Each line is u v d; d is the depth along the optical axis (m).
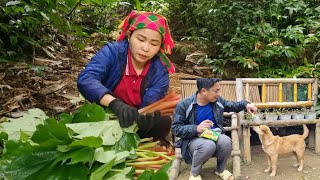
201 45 5.52
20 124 1.35
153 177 1.02
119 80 1.65
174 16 6.32
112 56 1.63
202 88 3.25
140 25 1.55
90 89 1.48
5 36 3.99
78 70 4.30
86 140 1.04
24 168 1.04
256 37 4.91
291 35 4.82
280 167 3.87
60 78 3.89
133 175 1.14
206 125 3.22
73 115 1.27
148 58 1.59
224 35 5.25
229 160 4.05
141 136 1.37
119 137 1.22
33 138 1.08
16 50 4.04
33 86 3.54
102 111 1.26
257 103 4.17
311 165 3.88
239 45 5.12
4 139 1.23
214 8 5.25
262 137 3.67
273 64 5.03
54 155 1.06
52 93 3.50
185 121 3.39
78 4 4.11
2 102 3.12
